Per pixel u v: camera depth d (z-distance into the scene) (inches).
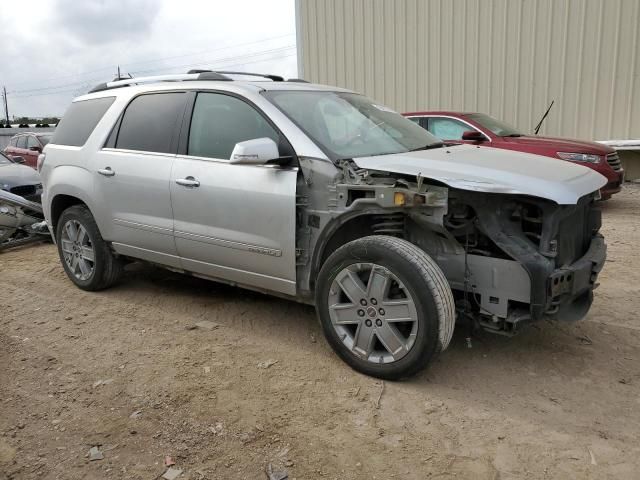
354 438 116.4
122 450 113.5
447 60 517.3
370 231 150.7
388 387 136.0
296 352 156.3
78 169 202.7
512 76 494.0
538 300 126.0
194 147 171.0
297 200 147.4
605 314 180.9
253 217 153.9
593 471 105.1
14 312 193.3
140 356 155.9
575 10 459.2
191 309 191.8
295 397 132.4
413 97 540.1
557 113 483.5
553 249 128.5
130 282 222.7
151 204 179.5
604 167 337.4
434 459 109.4
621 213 353.1
